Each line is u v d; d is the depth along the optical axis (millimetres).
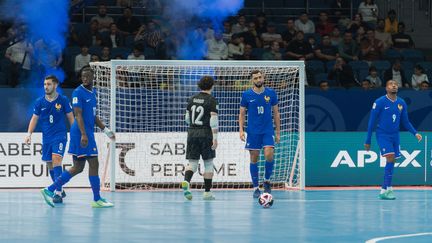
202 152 30156
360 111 44281
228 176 36750
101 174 36250
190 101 30219
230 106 38500
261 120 30812
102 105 36812
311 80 47531
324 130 43969
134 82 37625
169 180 36312
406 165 38156
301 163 36094
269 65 35438
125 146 35969
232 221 23547
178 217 24531
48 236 19953
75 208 27109
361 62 49500
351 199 31328
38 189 35094
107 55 45562
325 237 20125
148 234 20438
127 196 32156
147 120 37844
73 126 27281
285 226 22406
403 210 27125
